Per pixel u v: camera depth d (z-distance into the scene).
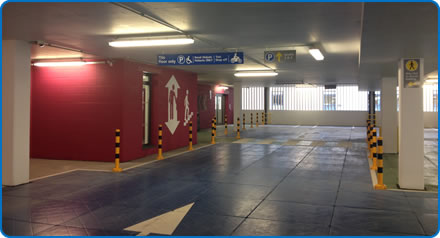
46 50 9.25
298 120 29.97
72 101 11.14
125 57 10.52
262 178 8.18
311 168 9.48
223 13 5.88
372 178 8.20
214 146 14.62
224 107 29.52
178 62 9.36
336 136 19.06
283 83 22.64
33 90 11.48
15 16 5.98
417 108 7.19
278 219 5.25
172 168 9.51
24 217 5.38
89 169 9.42
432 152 12.79
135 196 6.61
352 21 6.35
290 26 6.77
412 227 4.90
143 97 12.32
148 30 7.06
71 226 4.99
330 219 5.25
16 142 7.52
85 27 6.78
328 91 29.30
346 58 10.96
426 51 6.55
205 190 7.04
